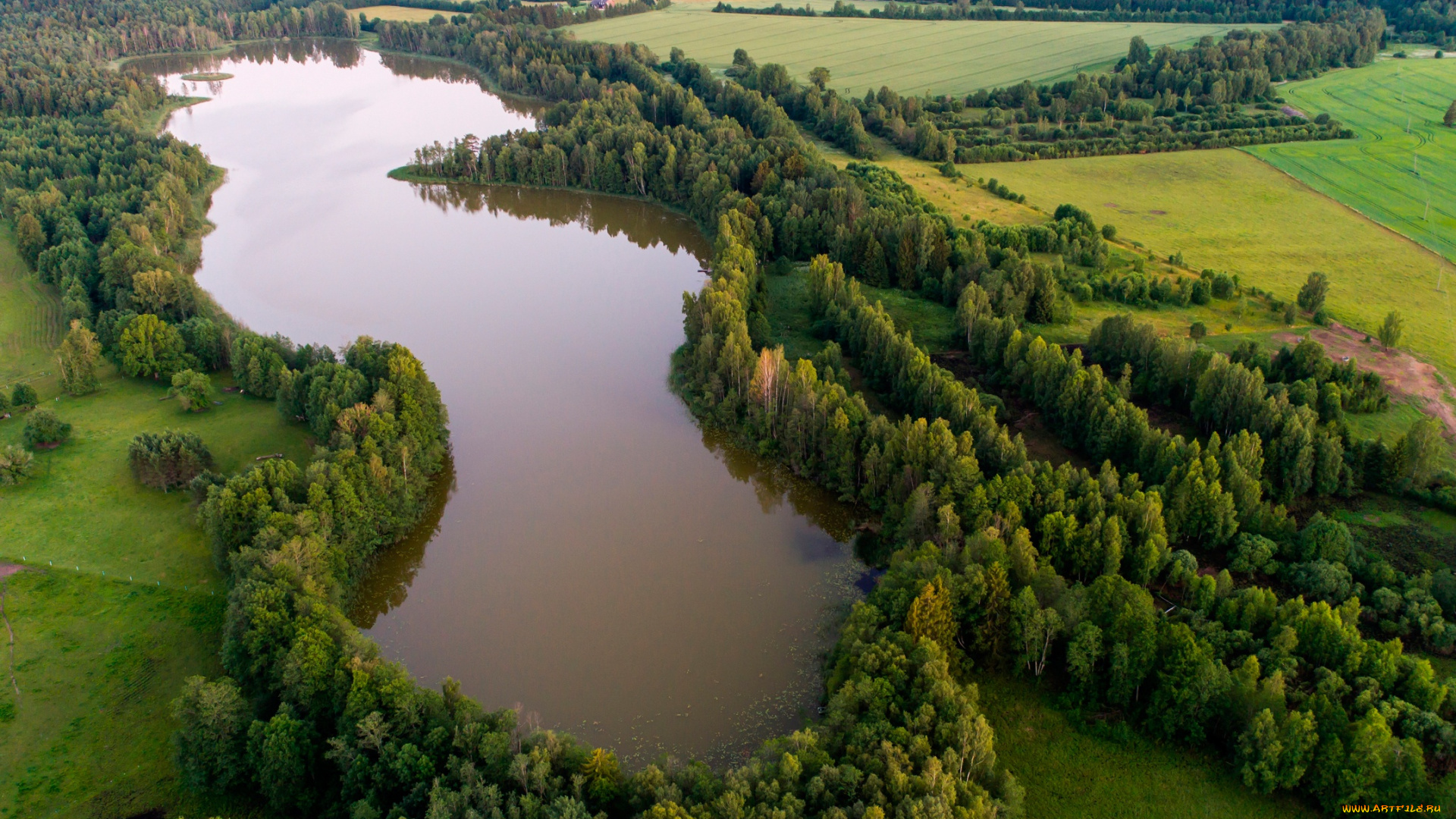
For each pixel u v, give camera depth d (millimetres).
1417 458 130375
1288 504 132250
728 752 101625
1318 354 154375
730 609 122375
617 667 113312
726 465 154250
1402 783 88000
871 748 90000
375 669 97250
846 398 145250
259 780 93438
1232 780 94938
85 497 138375
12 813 93875
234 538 120500
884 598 109188
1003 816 86875
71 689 108000
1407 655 101438
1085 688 103188
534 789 87375
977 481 126375
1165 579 117750
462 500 145375
